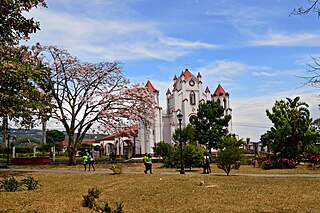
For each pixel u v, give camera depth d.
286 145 31.84
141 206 12.48
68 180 21.44
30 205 12.53
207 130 48.94
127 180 20.80
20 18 12.68
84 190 16.84
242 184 18.06
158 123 65.12
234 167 26.30
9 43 13.94
